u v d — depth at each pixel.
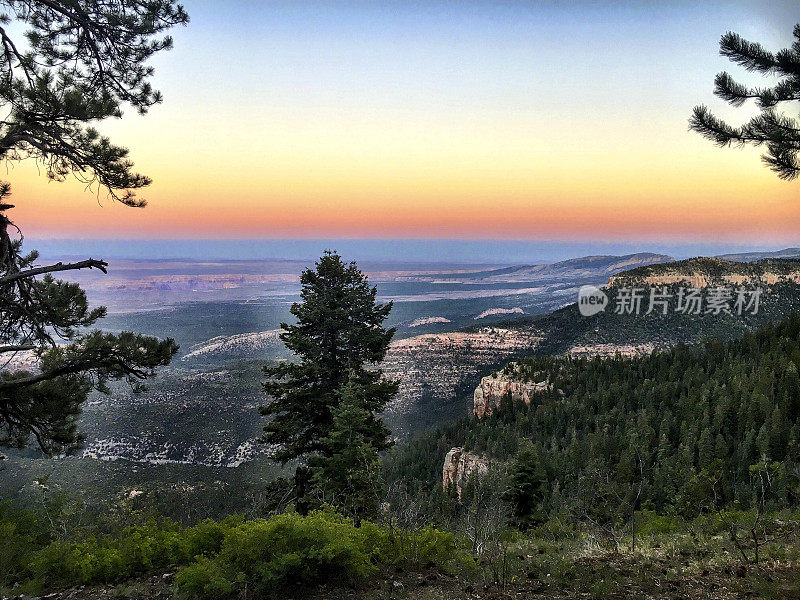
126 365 11.94
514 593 6.62
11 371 12.78
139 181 10.80
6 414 11.95
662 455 53.47
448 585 6.88
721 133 8.70
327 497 13.61
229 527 7.95
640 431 64.06
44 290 12.38
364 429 16.97
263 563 6.48
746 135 8.56
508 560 7.77
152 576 7.30
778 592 6.18
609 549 8.96
